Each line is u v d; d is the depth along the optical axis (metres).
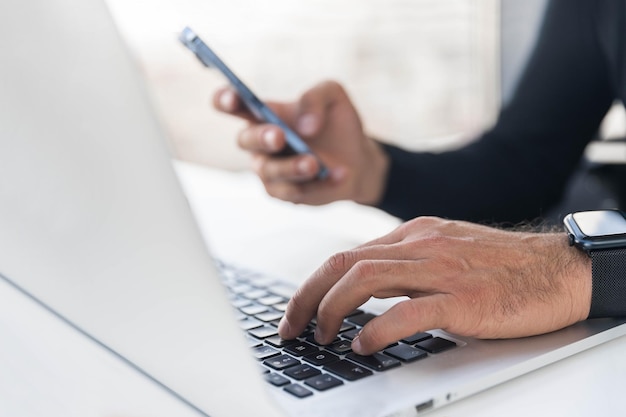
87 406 0.39
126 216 0.37
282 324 0.60
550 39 1.47
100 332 0.39
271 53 2.74
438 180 1.29
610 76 1.43
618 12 1.37
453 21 2.70
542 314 0.57
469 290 0.57
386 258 0.61
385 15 2.78
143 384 0.39
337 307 0.57
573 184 1.45
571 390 0.50
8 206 0.38
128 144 0.36
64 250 0.38
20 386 0.40
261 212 1.13
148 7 2.60
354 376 0.50
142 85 0.37
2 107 0.36
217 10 2.68
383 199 1.26
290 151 1.11
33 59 0.36
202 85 2.66
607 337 0.58
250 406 0.39
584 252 0.62
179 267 0.38
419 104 2.79
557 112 1.43
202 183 1.33
